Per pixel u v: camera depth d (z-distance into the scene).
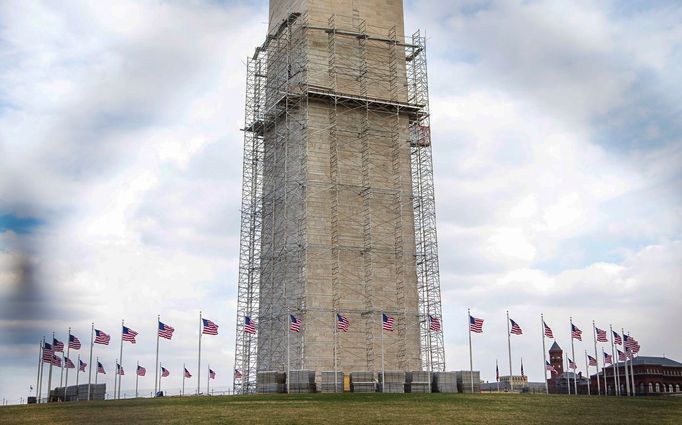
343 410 46.84
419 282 92.38
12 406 56.19
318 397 61.03
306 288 85.69
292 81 95.00
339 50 95.38
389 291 89.69
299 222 89.00
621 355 94.75
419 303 91.25
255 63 102.44
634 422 40.91
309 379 79.19
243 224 97.50
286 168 91.06
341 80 94.50
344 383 81.31
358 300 87.75
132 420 42.22
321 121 92.06
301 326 84.69
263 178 97.94
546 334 86.31
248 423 40.06
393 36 98.06
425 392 76.62
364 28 96.69
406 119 96.31
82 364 95.38
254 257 96.38
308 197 88.75
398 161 94.31
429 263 93.25
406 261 91.44
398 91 96.75
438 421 41.12
